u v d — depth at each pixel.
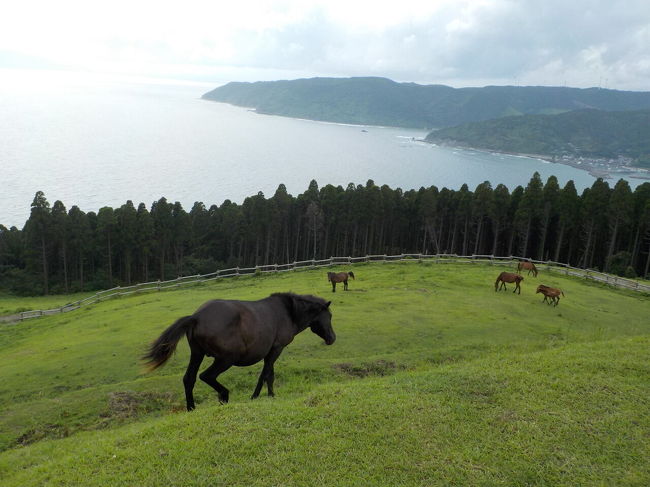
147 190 179.88
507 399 9.41
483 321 24.14
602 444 8.05
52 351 21.86
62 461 7.43
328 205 73.81
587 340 18.89
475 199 71.31
